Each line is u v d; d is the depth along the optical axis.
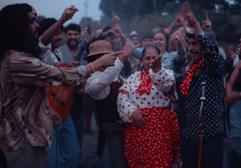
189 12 5.96
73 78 4.00
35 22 4.11
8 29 3.96
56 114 4.40
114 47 7.07
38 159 4.00
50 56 5.23
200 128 5.16
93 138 8.20
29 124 3.92
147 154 5.36
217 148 5.21
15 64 3.87
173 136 5.47
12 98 3.91
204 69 5.15
